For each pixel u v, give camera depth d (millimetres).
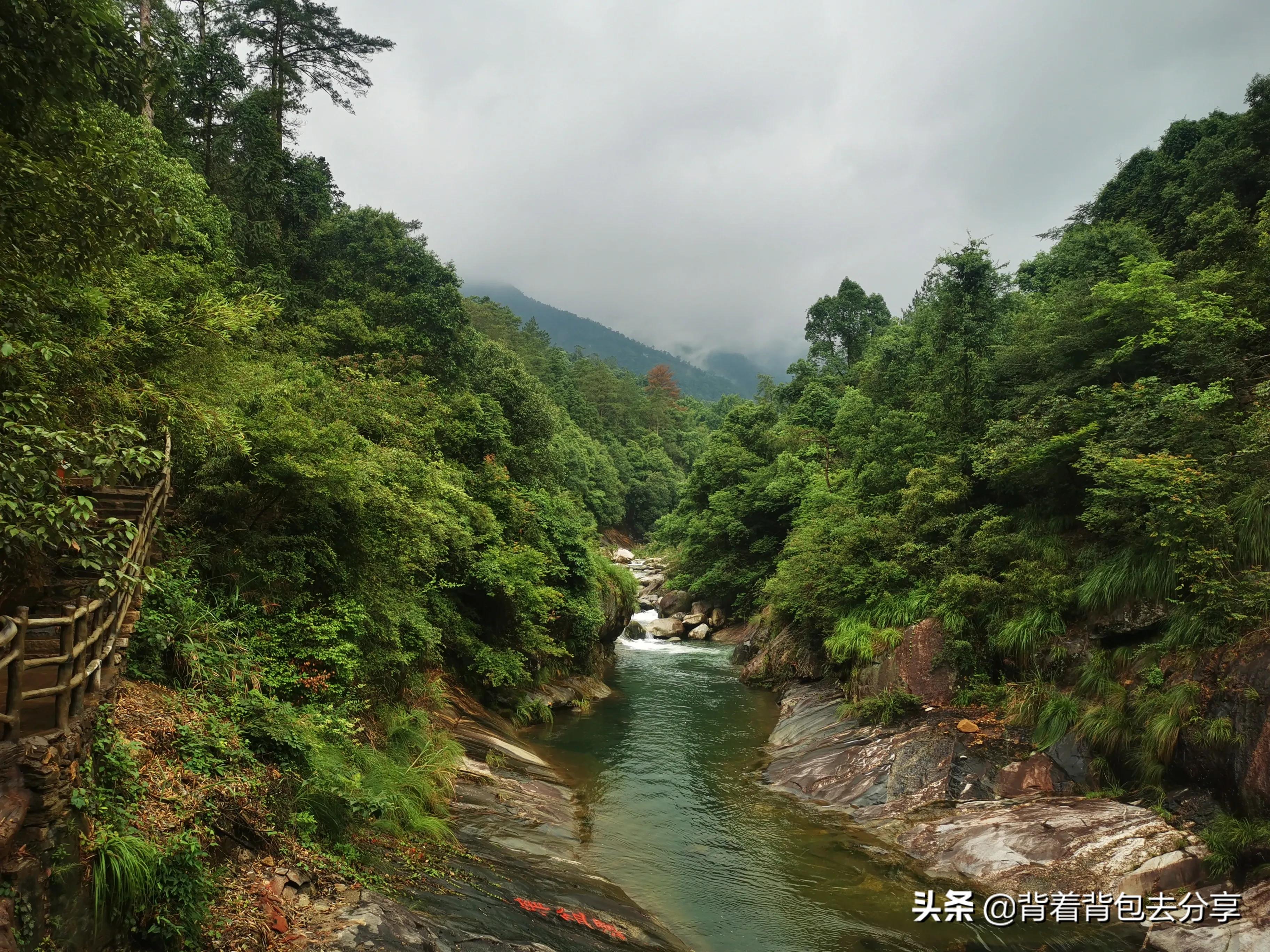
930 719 14289
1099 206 36281
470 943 6695
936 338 21266
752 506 38094
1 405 5117
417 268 27516
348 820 8195
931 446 20453
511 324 95312
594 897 9141
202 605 8891
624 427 94812
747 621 36469
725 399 123375
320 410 14742
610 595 28031
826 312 60594
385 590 12867
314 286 26281
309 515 11281
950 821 11414
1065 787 11656
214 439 9414
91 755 5297
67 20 5848
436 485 15453
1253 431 11906
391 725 11703
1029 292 31766
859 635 17656
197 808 6090
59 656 4801
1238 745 9578
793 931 8914
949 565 16625
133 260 11133
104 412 7992
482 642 18375
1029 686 13547
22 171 5266
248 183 24969
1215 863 8945
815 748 15336
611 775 15031
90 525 7684
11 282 5582
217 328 10648
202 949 5293
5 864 3955
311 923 6035
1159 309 14852
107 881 4785
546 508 24375
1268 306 14133
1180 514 11586
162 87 8523
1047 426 15312
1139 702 11406
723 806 13234
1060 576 14133
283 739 7758
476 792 11906
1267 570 10789
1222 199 18500
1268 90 25188
